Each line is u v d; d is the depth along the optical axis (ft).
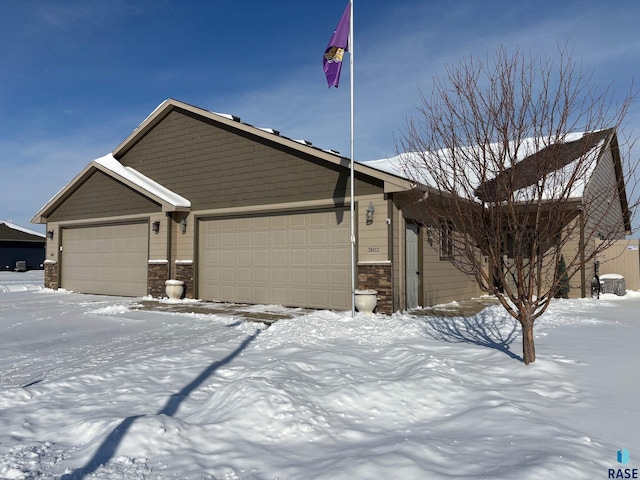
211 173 46.73
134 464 10.46
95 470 10.16
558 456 10.13
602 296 49.70
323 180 39.47
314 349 22.03
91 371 19.81
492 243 19.08
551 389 15.49
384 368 18.85
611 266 59.16
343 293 38.34
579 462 9.95
